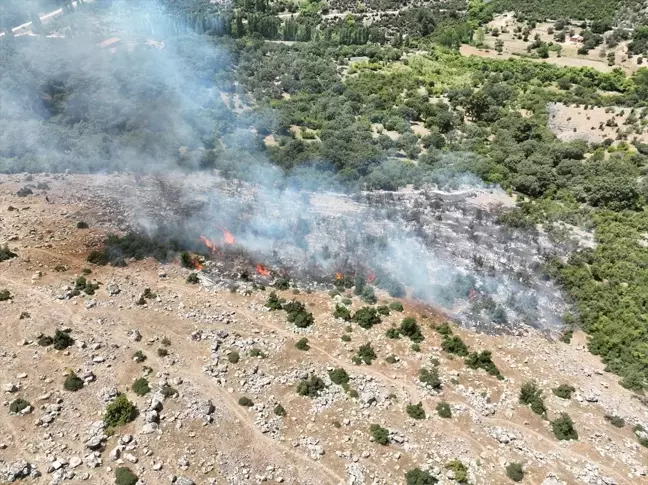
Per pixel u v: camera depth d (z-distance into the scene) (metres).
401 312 51.09
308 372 42.50
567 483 36.62
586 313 54.06
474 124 99.50
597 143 92.31
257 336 45.44
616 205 74.25
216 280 52.03
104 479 32.50
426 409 40.91
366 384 42.09
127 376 39.41
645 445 40.56
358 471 35.44
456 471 35.97
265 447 36.19
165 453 34.53
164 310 46.69
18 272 48.19
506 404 42.38
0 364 38.69
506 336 50.31
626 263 61.22
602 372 47.97
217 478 33.81
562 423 40.47
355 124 92.56
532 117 100.00
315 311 49.59
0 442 33.56
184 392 38.78
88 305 45.41
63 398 36.88
